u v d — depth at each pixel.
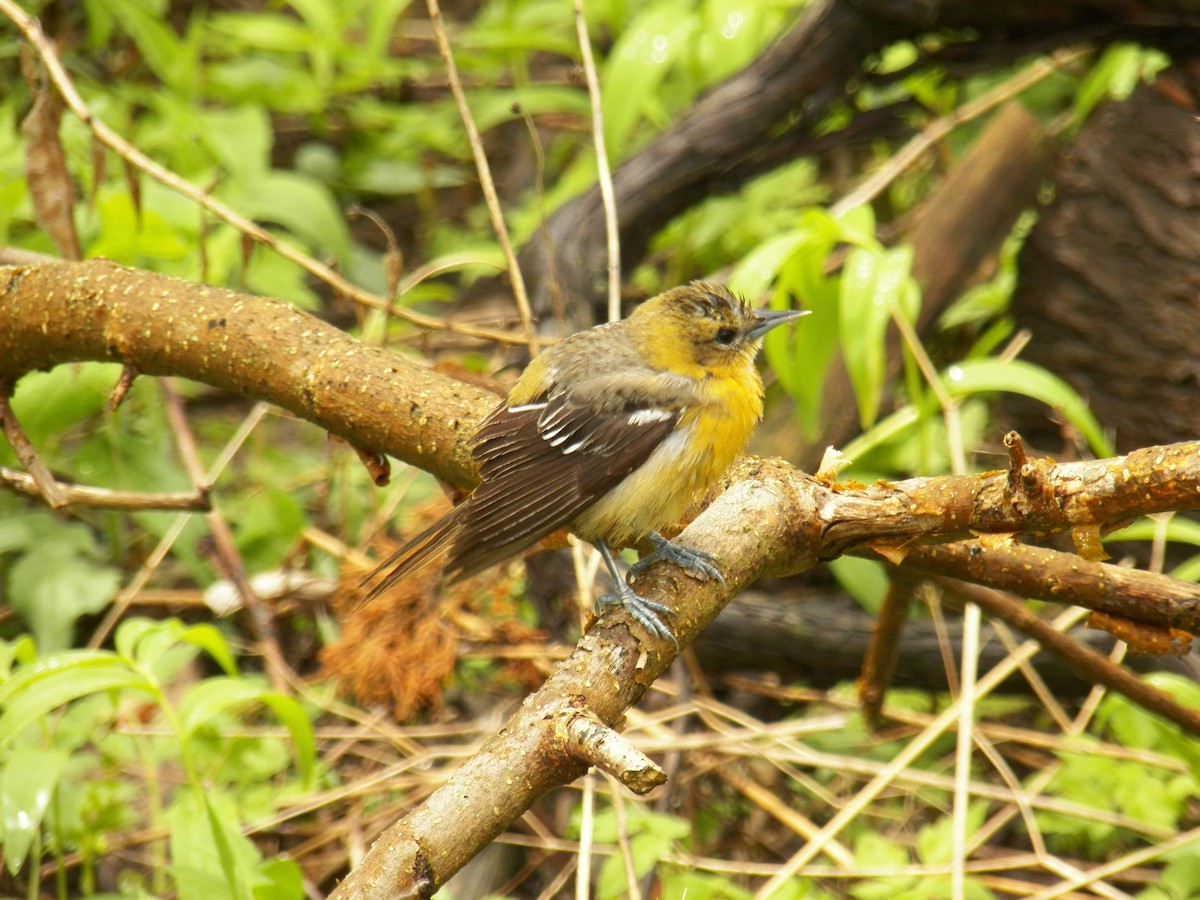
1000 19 12.38
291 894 7.93
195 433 14.29
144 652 8.51
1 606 12.21
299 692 11.54
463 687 12.04
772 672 11.66
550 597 11.70
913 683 11.21
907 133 14.79
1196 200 11.48
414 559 7.95
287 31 16.80
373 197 17.42
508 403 8.62
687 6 14.99
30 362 10.37
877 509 7.72
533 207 15.85
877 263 10.57
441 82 18.17
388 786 10.73
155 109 15.90
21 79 15.23
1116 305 11.80
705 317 8.68
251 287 13.49
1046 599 8.38
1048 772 10.45
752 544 7.73
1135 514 6.96
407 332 14.94
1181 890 9.04
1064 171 12.31
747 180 13.80
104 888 10.06
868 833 9.99
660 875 9.85
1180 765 10.03
